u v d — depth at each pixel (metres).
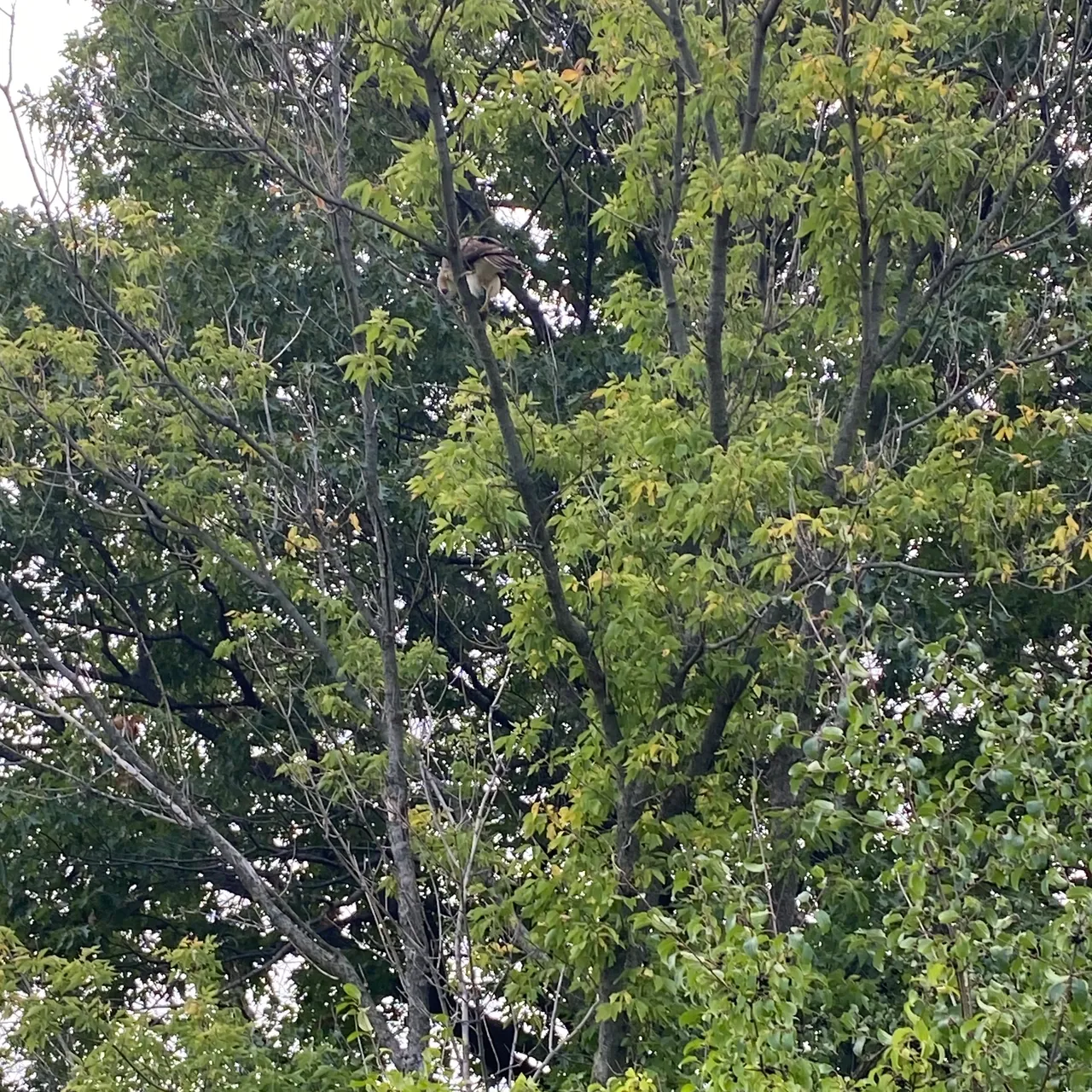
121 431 10.58
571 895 7.58
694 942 5.69
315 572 10.89
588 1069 8.73
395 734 8.60
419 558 12.10
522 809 11.62
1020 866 5.67
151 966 13.19
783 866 7.70
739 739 8.12
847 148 8.32
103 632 14.23
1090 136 9.76
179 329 12.59
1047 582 8.30
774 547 7.68
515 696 12.21
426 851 8.35
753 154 7.99
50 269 12.82
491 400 7.71
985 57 10.62
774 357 9.40
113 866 12.93
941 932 5.67
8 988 8.46
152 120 13.90
